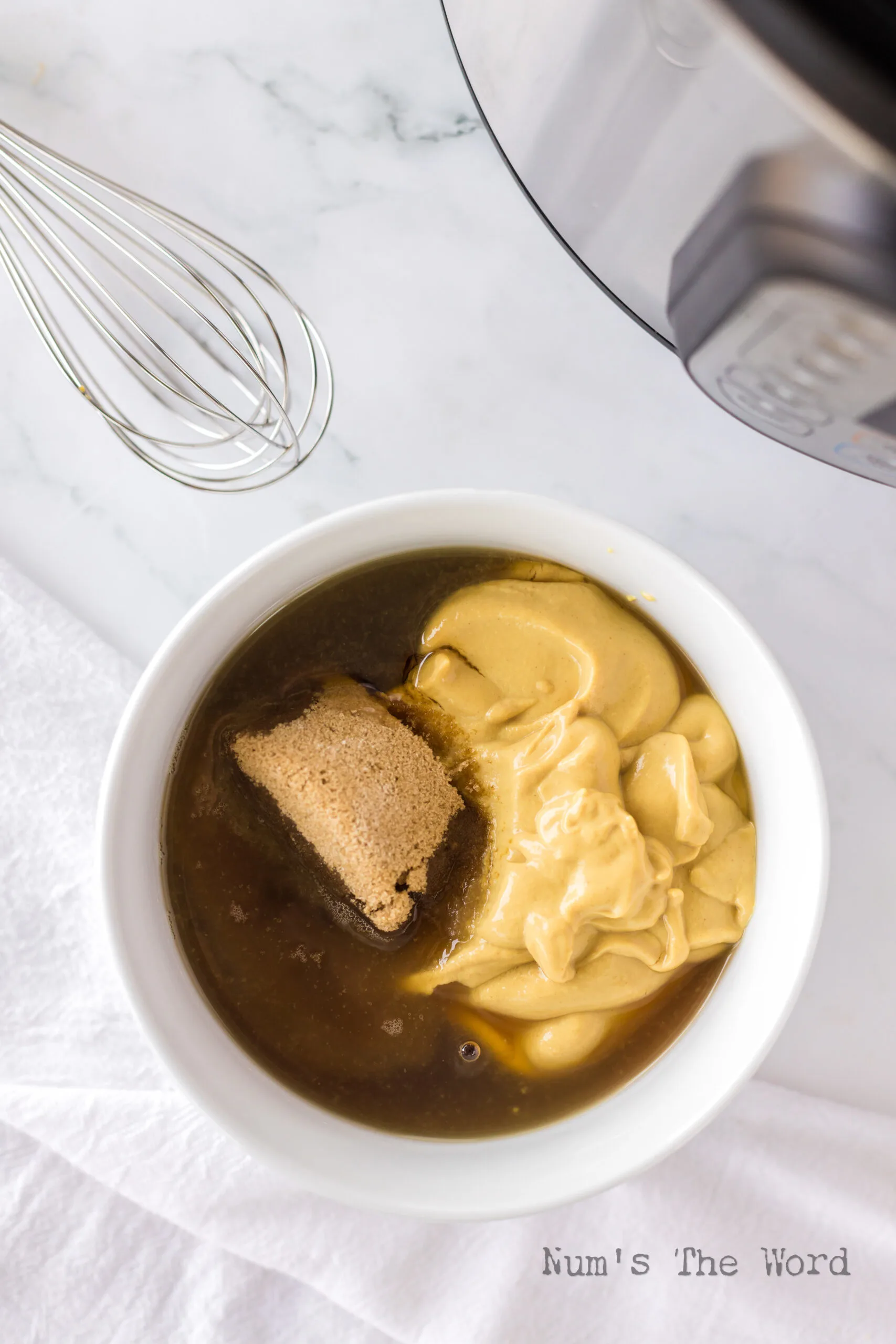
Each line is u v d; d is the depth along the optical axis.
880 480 0.38
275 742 0.40
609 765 0.40
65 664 0.46
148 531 0.46
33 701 0.46
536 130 0.37
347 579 0.41
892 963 0.47
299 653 0.41
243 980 0.41
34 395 0.46
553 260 0.45
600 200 0.36
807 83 0.30
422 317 0.46
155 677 0.38
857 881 0.47
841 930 0.47
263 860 0.41
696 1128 0.39
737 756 0.41
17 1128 0.46
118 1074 0.46
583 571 0.41
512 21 0.35
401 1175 0.40
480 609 0.41
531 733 0.41
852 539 0.46
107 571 0.46
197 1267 0.47
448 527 0.40
